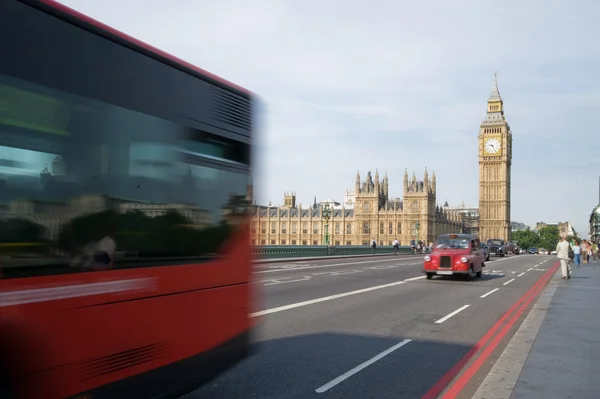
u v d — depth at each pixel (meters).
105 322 3.95
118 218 4.09
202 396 6.11
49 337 3.51
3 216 3.24
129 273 4.18
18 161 3.35
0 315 3.21
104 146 3.98
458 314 12.66
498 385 6.38
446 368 7.57
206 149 5.16
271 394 6.25
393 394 6.35
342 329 10.31
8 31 3.32
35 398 3.42
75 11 3.80
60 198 3.62
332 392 6.38
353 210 153.12
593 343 8.72
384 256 56.38
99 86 3.96
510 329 10.77
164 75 4.62
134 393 4.21
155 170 4.47
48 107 3.55
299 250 43.75
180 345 4.75
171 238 4.65
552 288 18.14
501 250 62.00
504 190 170.88
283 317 11.42
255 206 6.06
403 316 12.14
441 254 22.25
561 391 6.16
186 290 4.84
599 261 44.06
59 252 3.60
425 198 141.38
